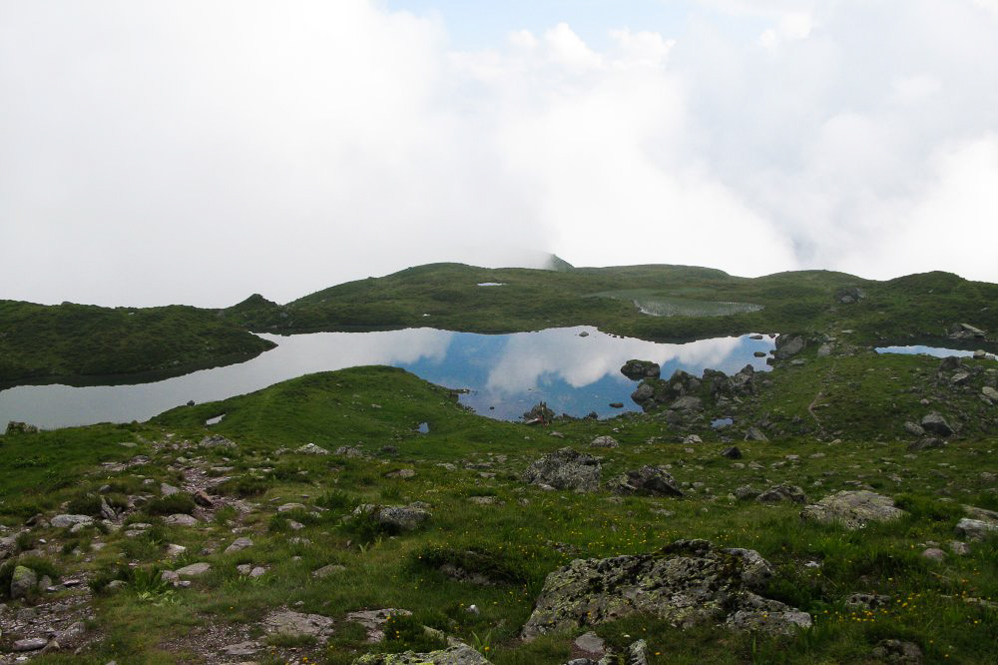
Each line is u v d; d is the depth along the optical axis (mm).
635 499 31812
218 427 76062
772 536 19438
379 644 12797
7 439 46062
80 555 19797
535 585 16734
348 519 24594
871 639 11453
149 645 13500
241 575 18281
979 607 12266
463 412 103812
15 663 12797
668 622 12992
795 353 146500
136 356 191500
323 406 89625
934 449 47344
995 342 152875
